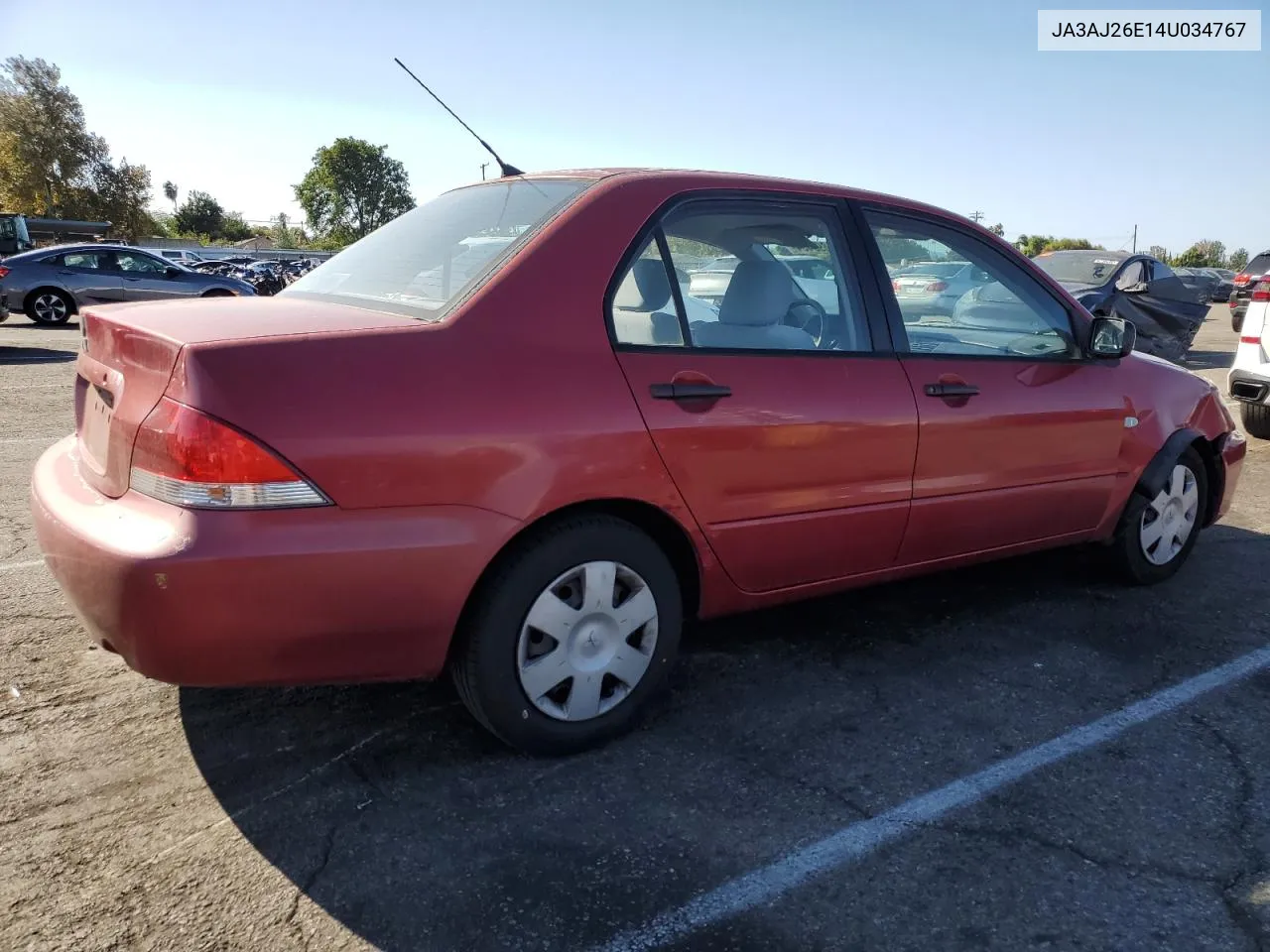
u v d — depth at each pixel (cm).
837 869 235
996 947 211
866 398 320
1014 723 310
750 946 209
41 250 1703
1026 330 384
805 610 403
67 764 272
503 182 333
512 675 265
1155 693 333
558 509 262
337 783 267
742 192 315
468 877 229
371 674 248
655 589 288
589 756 284
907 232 356
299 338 235
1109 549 428
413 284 284
